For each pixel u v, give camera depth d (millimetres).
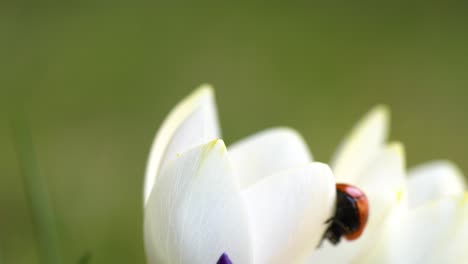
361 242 196
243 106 601
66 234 267
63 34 647
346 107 618
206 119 197
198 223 187
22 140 227
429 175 229
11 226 377
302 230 190
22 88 555
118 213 408
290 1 800
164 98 589
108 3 719
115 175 468
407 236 198
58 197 353
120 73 611
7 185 425
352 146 223
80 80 585
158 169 195
